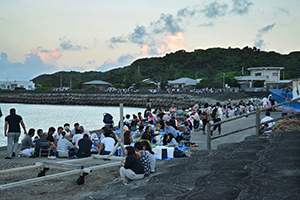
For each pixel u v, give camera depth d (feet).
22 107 241.14
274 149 23.29
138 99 251.19
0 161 35.35
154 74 599.16
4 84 440.86
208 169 22.58
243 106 95.45
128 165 23.93
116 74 567.18
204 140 49.49
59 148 37.96
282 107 57.82
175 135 43.65
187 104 214.28
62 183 26.27
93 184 25.96
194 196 13.99
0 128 106.42
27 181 20.90
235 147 31.14
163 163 33.14
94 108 232.94
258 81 296.10
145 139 27.71
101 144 36.04
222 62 634.84
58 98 285.64
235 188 15.21
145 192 17.37
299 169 16.81
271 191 12.82
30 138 40.01
